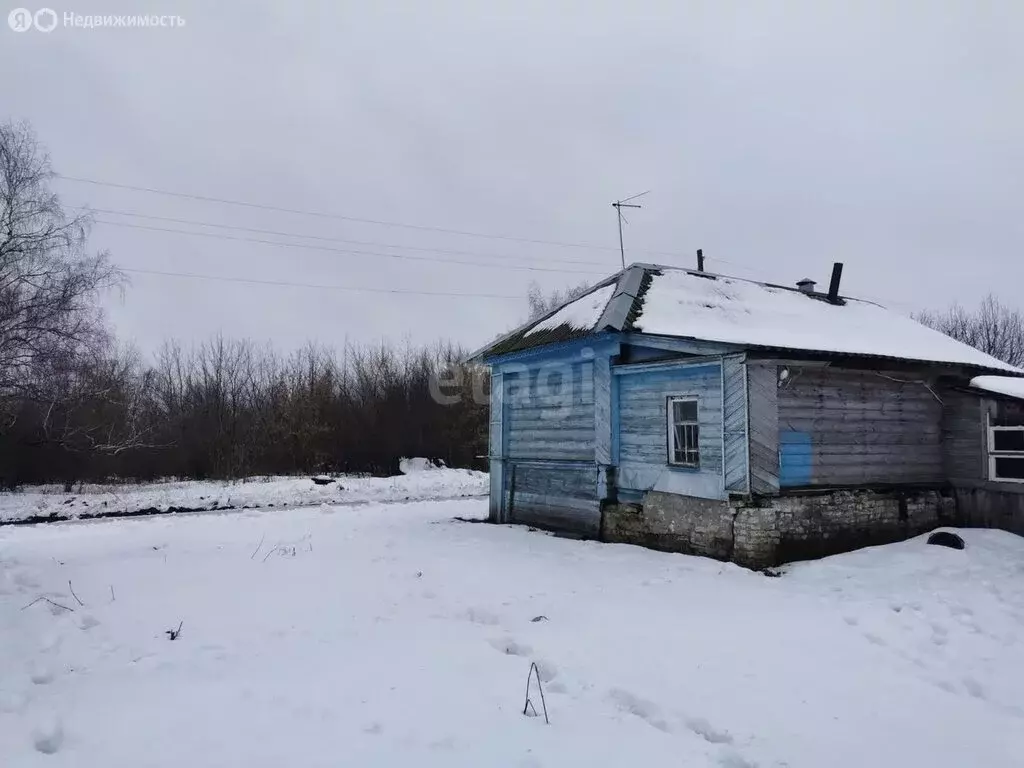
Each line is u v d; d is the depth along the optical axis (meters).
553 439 14.92
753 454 10.46
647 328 11.89
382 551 11.93
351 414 32.09
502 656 6.39
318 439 30.95
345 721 4.79
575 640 6.85
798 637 6.96
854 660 6.31
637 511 12.51
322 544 12.73
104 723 4.70
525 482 15.69
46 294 19.61
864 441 11.88
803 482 11.10
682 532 11.59
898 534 11.78
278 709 4.98
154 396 30.44
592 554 11.66
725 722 4.96
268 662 6.08
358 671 5.84
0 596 7.98
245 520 16.48
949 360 12.55
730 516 10.69
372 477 28.38
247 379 33.56
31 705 5.04
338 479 26.98
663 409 12.23
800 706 5.26
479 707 5.13
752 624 7.41
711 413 11.26
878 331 13.95
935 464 12.77
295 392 32.06
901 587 8.74
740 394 10.59
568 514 14.28
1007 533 11.35
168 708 4.98
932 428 12.83
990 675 6.01
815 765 4.34
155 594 8.59
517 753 4.36
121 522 16.33
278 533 14.19
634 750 4.48
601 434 13.35
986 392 12.13
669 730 4.89
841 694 5.51
